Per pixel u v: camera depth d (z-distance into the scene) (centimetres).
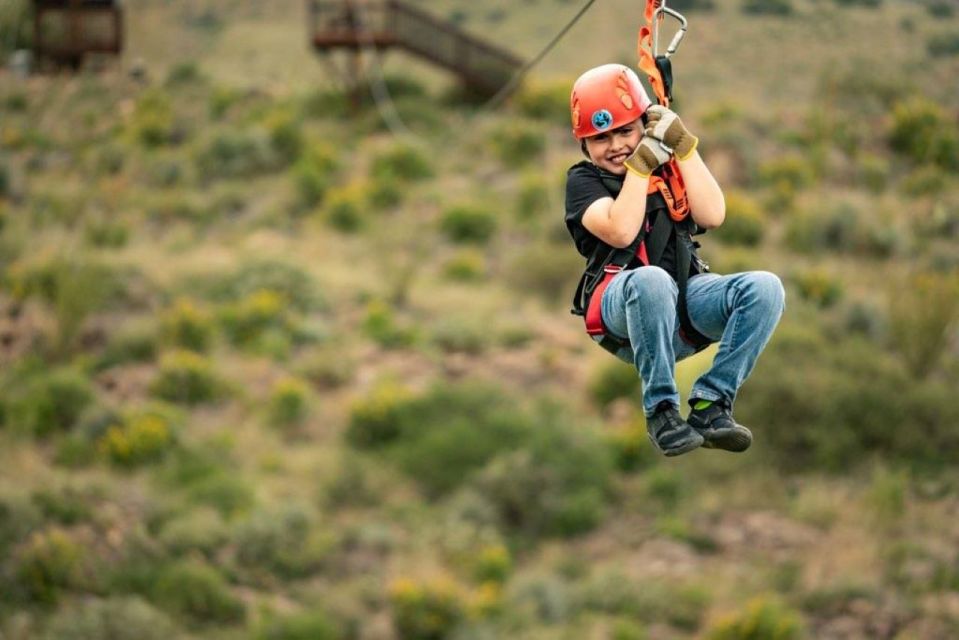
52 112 18950
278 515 8794
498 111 18750
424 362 11625
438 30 18812
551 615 7938
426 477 9756
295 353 11838
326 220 15288
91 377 11219
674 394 1842
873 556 8531
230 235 15288
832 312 12144
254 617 7838
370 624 7856
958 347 11356
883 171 17062
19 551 7831
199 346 11762
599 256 1938
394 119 18138
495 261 14288
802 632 7638
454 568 8581
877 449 9844
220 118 19012
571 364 11594
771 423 9894
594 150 1944
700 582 8350
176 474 9500
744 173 16562
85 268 12369
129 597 7688
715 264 13500
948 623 7838
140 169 17162
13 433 9844
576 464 9662
